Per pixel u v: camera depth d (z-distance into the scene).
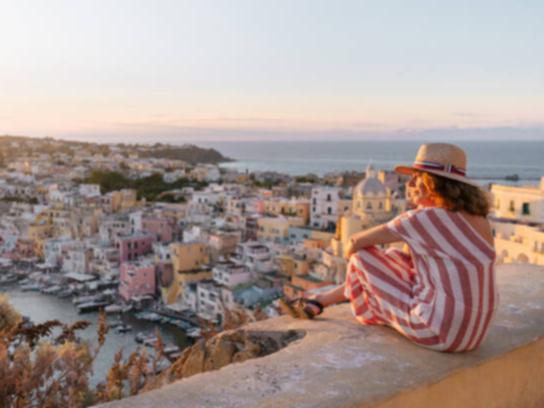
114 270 94.06
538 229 37.62
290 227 96.31
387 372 4.41
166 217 115.31
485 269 4.69
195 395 3.94
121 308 78.50
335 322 5.63
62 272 100.44
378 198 76.38
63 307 80.69
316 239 84.94
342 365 4.52
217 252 85.94
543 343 5.38
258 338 5.87
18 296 86.88
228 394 3.96
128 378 8.49
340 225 73.12
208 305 72.44
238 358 6.02
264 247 82.38
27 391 7.64
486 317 4.74
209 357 6.34
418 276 4.89
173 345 63.16
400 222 4.87
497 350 4.97
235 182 193.88
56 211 126.62
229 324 10.19
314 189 105.81
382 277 5.13
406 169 5.07
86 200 137.50
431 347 4.84
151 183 192.50
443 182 4.73
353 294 5.41
